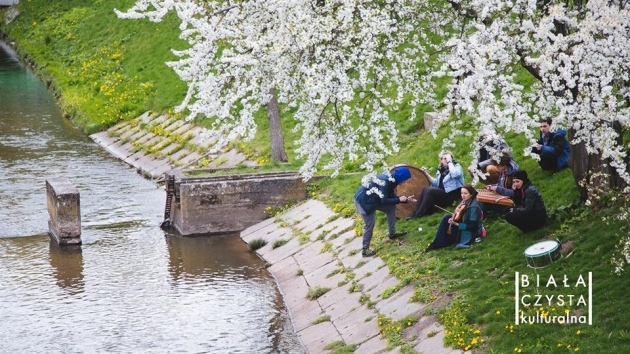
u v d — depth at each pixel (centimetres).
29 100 5075
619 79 1694
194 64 1755
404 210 2342
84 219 3056
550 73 1673
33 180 3553
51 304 2297
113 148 4081
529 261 1830
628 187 1642
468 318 1731
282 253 2566
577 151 1969
